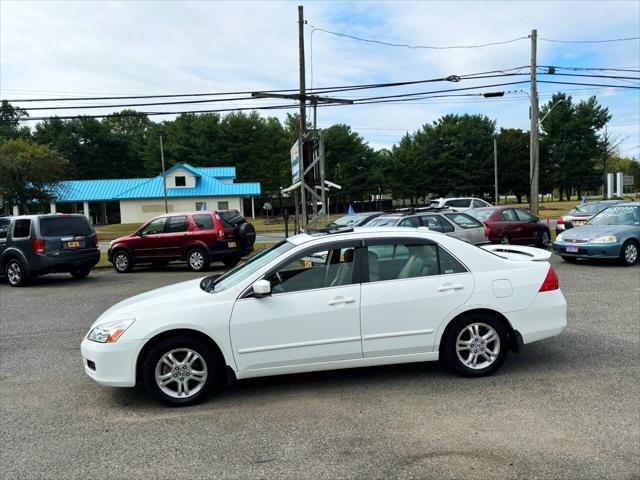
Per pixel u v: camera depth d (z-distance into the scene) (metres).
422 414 4.18
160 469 3.45
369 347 4.74
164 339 4.57
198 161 67.38
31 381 5.40
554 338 6.27
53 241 12.48
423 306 4.80
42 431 4.12
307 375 5.23
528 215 17.02
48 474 3.42
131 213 51.50
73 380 5.40
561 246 12.75
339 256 4.84
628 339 6.12
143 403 4.68
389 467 3.36
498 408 4.24
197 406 4.54
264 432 3.96
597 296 8.71
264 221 50.44
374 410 4.29
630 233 12.14
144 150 75.19
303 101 20.00
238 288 4.65
